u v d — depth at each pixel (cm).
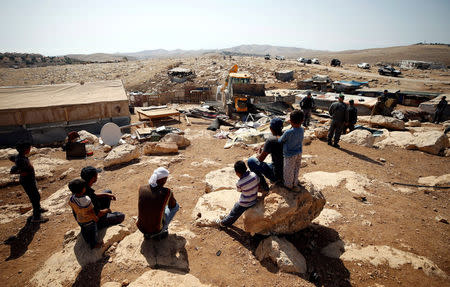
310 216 428
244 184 405
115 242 430
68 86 1672
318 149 955
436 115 1628
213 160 904
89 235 400
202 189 664
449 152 876
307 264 383
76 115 1478
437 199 586
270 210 398
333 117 944
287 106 1930
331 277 360
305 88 3047
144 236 427
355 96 2061
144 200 389
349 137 1041
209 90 2691
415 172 757
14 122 1334
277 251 379
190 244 429
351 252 402
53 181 758
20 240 472
